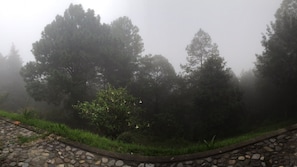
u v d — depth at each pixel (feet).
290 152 21.99
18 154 22.72
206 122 84.69
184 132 89.45
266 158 21.88
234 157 22.68
